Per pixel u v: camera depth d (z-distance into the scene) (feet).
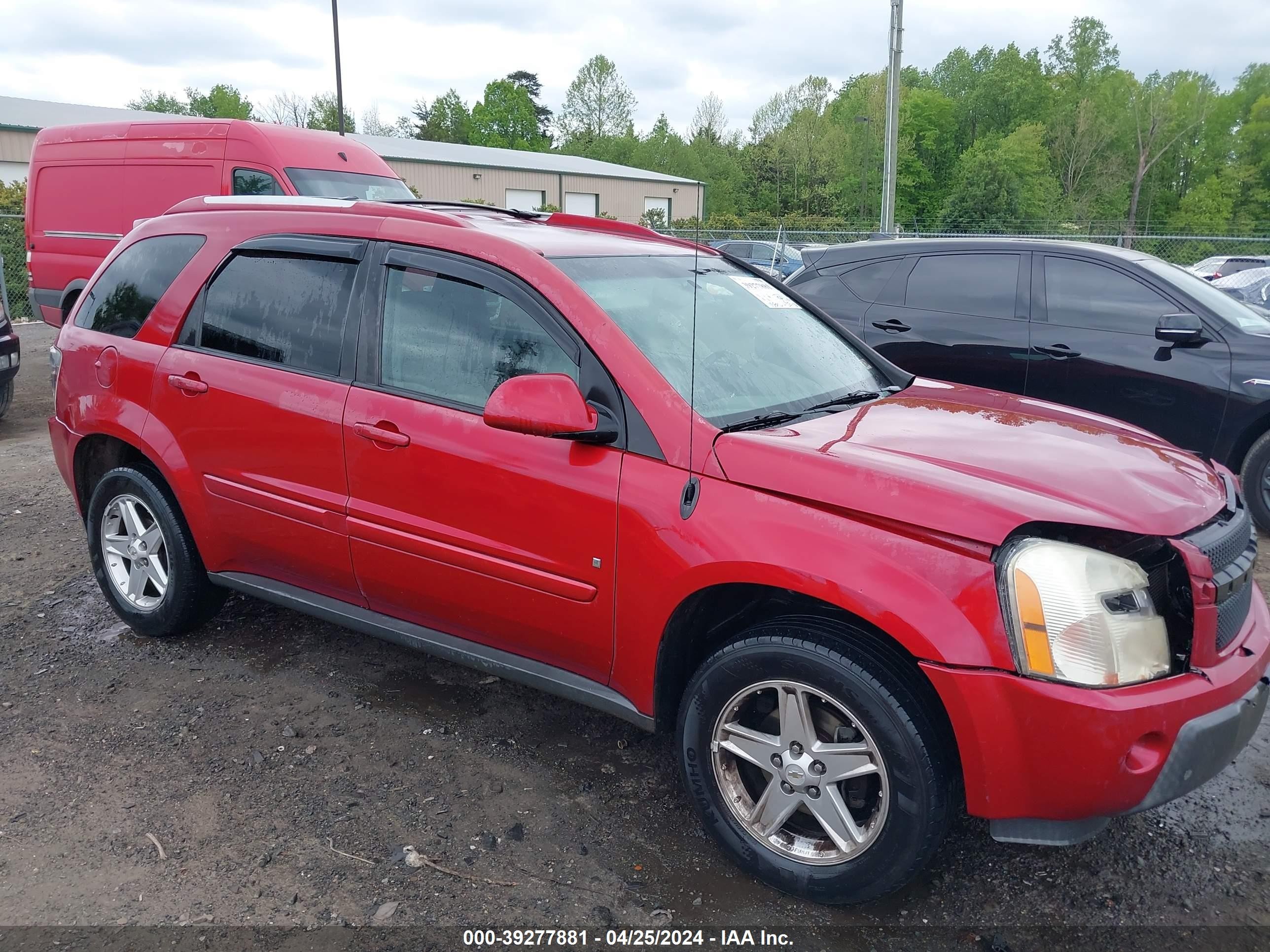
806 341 11.68
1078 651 7.21
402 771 10.49
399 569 10.56
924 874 8.90
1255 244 93.66
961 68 300.20
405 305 10.55
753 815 8.63
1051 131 255.29
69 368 13.64
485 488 9.64
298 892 8.54
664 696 9.16
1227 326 17.94
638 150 262.26
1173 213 245.86
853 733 8.13
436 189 127.85
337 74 81.10
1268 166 237.66
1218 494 8.63
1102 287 19.13
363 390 10.66
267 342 11.61
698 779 8.90
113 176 34.14
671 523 8.55
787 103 227.61
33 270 36.94
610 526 8.89
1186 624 7.66
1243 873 8.89
